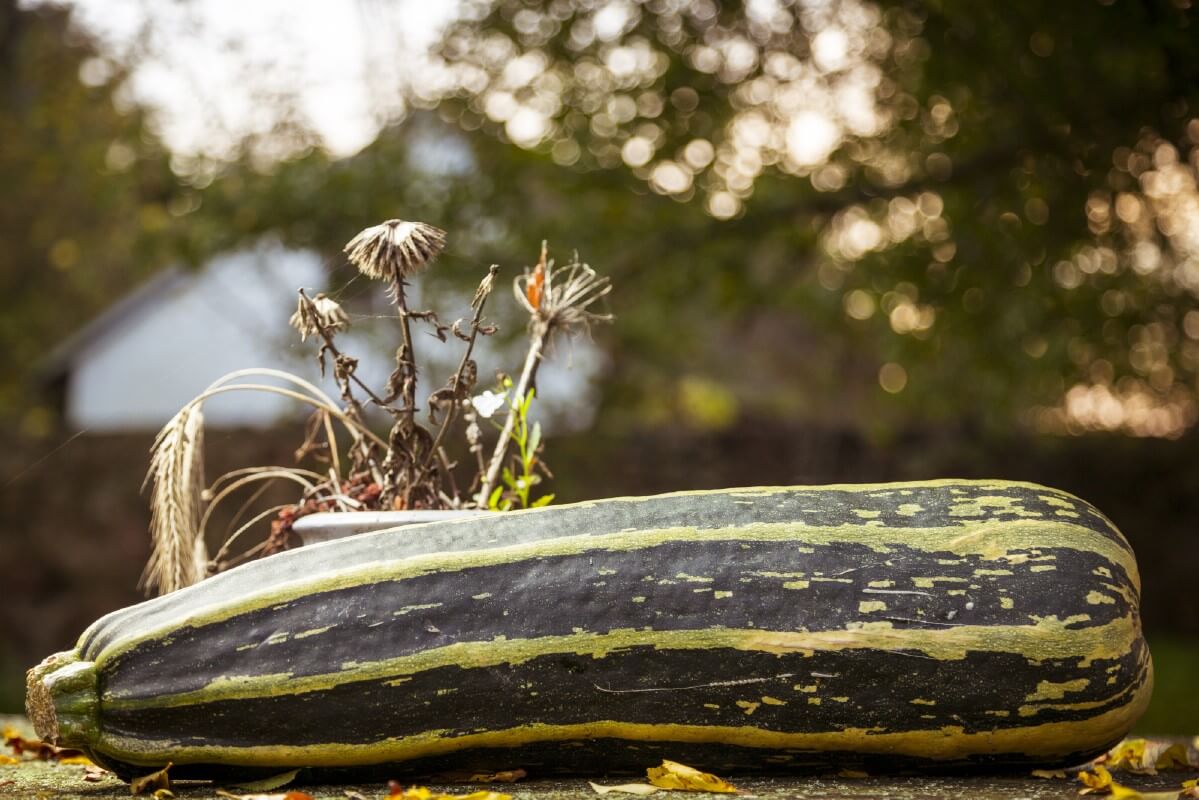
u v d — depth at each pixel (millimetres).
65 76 10633
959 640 1836
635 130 7477
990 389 8117
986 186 7305
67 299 18375
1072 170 7160
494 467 2330
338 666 1786
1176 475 10258
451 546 1880
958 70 7090
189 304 19750
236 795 1800
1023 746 1907
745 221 7684
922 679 1842
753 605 1837
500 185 7582
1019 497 1990
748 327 9703
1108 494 10320
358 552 1882
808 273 8398
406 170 7684
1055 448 10203
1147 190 7188
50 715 1776
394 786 1657
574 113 7543
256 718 1787
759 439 9891
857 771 1971
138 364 20422
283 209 7684
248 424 9359
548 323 2482
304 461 8344
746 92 7504
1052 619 1854
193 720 1786
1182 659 9078
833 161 7707
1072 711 1872
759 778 1973
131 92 10391
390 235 2199
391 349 7496
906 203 7863
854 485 2020
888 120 7641
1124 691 1888
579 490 9266
